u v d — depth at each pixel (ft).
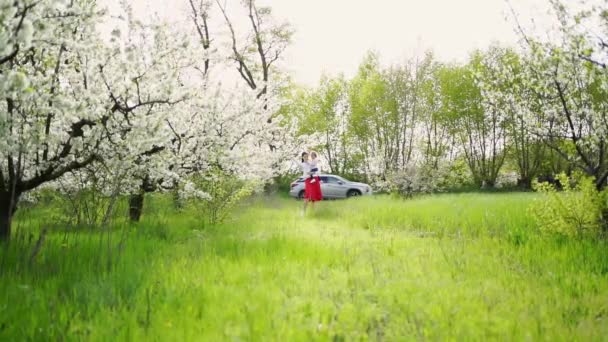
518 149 117.70
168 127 28.89
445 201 51.13
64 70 22.79
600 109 28.45
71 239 23.15
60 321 11.72
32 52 21.22
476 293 14.89
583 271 18.02
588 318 12.59
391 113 126.00
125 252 20.45
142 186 33.71
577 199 25.45
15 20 14.87
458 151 129.08
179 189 34.35
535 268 18.66
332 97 136.67
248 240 25.70
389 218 37.52
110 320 11.71
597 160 29.66
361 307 13.38
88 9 20.25
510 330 11.53
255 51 98.02
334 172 139.13
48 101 20.92
